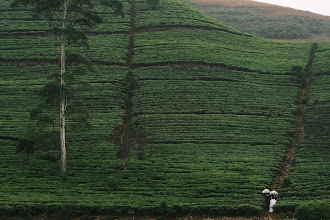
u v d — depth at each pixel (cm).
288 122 6328
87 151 5372
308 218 3503
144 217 4003
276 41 9706
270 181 4722
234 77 7588
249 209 4031
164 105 6625
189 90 7050
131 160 5181
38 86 7025
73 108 4769
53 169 4906
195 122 6175
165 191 4412
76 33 4716
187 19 9875
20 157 5153
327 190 4362
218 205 4081
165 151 5425
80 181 4625
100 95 6831
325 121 6197
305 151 5434
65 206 4000
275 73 7906
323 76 7712
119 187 4494
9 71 7538
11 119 6084
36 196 4200
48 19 4931
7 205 3953
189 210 4044
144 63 7925
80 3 4941
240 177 4731
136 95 6944
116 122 6125
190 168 4978
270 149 5553
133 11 10319
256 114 6544
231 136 5831
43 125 4828
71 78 4694
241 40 9406
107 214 4028
